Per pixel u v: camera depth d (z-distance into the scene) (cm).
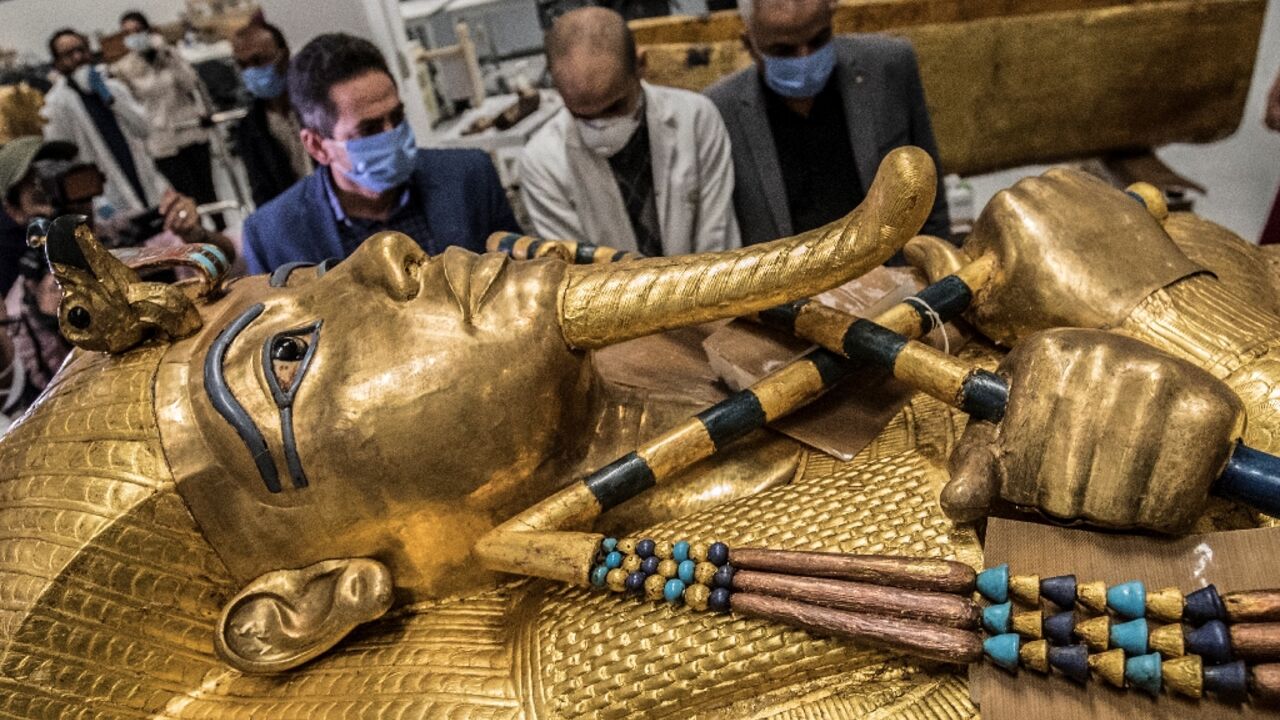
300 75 178
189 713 103
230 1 225
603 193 205
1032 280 110
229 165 257
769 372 113
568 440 108
